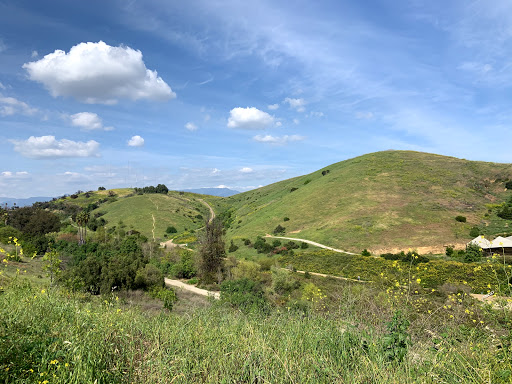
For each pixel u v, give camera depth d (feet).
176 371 9.25
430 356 10.35
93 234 207.31
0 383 7.81
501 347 10.37
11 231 134.10
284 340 11.74
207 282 116.06
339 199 229.04
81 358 8.73
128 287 72.69
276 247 175.52
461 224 165.78
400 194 216.95
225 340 12.25
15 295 16.15
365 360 9.87
